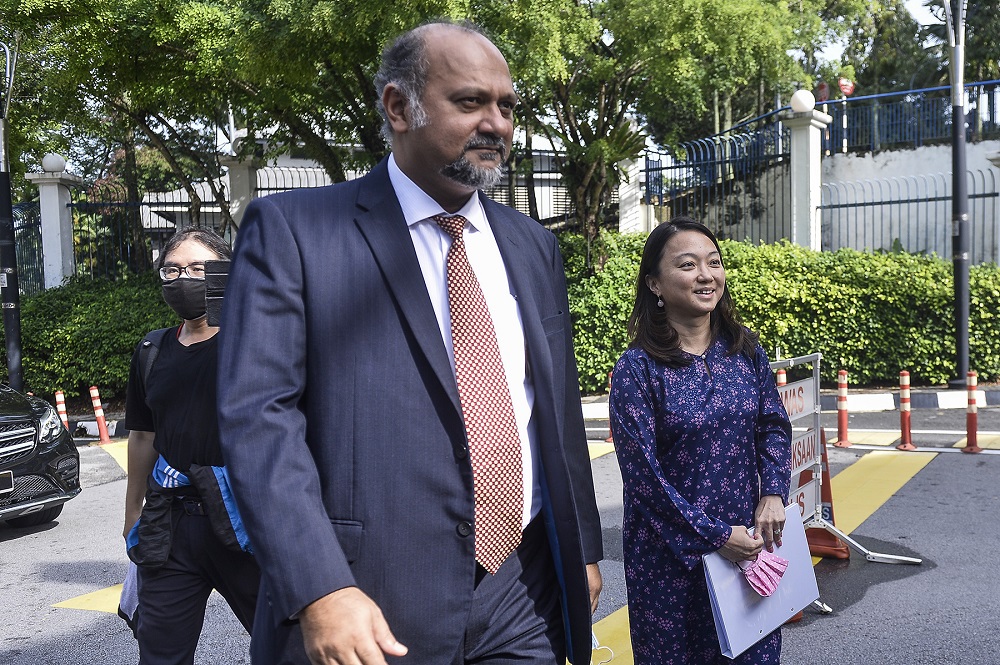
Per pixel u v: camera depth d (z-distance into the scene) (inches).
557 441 76.7
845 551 205.5
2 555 246.7
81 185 673.6
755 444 110.7
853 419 397.7
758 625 102.0
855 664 151.5
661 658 104.0
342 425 67.7
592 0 482.3
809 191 530.3
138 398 116.3
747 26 453.1
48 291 598.2
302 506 61.6
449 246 75.0
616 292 491.2
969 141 581.9
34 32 530.6
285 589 59.3
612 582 199.3
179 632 108.4
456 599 68.5
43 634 184.7
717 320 113.0
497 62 71.6
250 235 70.6
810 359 195.3
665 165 603.8
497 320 76.7
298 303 68.3
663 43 442.9
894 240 542.6
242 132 766.5
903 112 608.1
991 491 262.5
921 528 228.1
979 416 390.9
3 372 567.5
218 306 104.1
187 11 474.3
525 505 75.4
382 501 67.2
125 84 559.8
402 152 73.6
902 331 452.4
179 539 107.3
